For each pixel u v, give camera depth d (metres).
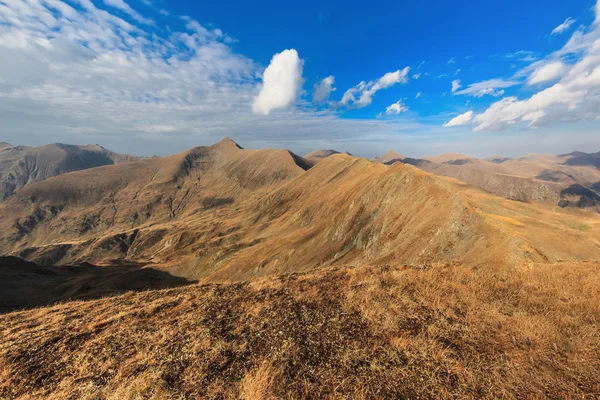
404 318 9.59
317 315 10.46
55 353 9.90
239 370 7.73
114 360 8.99
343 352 8.04
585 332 8.18
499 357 7.32
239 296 13.34
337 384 6.81
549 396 6.04
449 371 6.90
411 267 16.69
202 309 12.13
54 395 7.76
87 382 8.12
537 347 7.56
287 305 11.59
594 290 11.34
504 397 6.07
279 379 7.12
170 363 8.39
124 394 7.23
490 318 9.24
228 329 10.07
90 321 12.38
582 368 6.67
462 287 12.05
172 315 11.91
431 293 11.47
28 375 8.80
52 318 13.32
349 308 10.72
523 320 8.94
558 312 9.59
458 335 8.41
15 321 13.57
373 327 9.23
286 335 9.23
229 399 6.69
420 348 7.82
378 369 7.19
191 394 7.00
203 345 9.12
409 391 6.42
